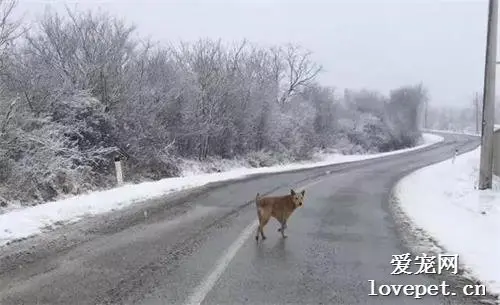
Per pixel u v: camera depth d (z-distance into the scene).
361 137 59.12
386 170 29.66
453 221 11.77
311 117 46.62
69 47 21.19
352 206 14.44
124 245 9.12
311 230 10.69
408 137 69.56
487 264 7.89
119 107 21.48
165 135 24.88
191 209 13.41
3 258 8.25
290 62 51.22
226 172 27.00
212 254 8.48
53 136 17.58
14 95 16.11
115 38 22.05
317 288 6.71
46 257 8.27
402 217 12.52
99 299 6.22
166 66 27.28
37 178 15.90
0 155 14.62
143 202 14.66
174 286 6.72
